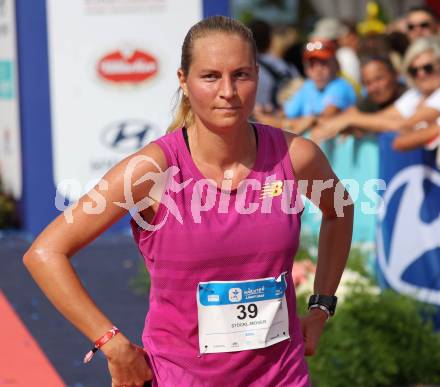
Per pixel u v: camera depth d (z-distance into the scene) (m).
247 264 7.29
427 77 15.73
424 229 15.26
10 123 24.94
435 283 15.12
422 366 13.61
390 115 18.78
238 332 7.35
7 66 24.67
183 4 23.80
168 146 7.32
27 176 23.81
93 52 23.64
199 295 7.27
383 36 22.55
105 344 7.09
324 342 13.17
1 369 14.37
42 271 7.07
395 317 13.85
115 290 18.89
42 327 16.61
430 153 15.06
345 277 15.28
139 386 7.36
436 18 22.61
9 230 24.89
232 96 7.01
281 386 7.59
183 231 7.17
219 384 7.46
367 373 13.15
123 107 23.97
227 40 7.04
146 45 23.80
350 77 23.17
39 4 23.28
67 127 23.78
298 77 27.25
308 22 41.91
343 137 19.22
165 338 7.46
